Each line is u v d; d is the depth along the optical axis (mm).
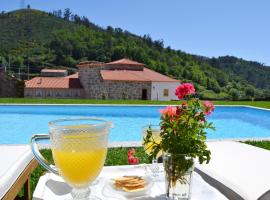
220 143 3238
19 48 110062
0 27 125500
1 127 15188
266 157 2717
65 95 38188
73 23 139625
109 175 2084
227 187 1927
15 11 137875
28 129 14891
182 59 105875
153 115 19188
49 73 53312
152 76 40156
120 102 21688
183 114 1635
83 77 38438
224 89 95438
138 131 14492
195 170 2225
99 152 1544
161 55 102875
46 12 140375
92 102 21172
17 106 18672
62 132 1474
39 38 122062
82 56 95812
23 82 37562
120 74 37812
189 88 1679
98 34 102312
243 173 2320
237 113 20172
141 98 36344
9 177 1696
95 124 1566
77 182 1555
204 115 1647
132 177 1910
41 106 18844
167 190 1683
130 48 94438
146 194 1785
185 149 1624
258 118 19016
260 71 188875
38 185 1861
